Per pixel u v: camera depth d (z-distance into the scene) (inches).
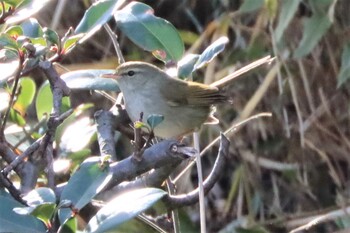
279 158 444.5
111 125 222.2
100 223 154.3
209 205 450.0
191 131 322.3
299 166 443.5
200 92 314.3
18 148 242.4
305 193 444.5
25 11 186.2
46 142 179.3
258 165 444.1
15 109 241.1
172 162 176.1
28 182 181.0
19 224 157.2
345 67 403.9
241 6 402.9
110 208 157.3
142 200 158.1
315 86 432.1
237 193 449.1
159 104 309.4
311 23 400.2
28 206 155.7
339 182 435.5
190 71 230.4
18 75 177.0
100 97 430.3
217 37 430.0
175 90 311.1
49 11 439.2
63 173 241.1
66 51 187.5
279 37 399.5
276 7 405.7
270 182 449.1
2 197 160.9
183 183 419.8
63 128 248.7
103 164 167.8
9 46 171.5
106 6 200.7
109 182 173.5
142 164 173.8
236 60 432.1
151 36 233.6
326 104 432.1
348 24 420.5
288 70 419.2
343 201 425.4
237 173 443.8
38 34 194.7
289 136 433.7
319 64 427.8
